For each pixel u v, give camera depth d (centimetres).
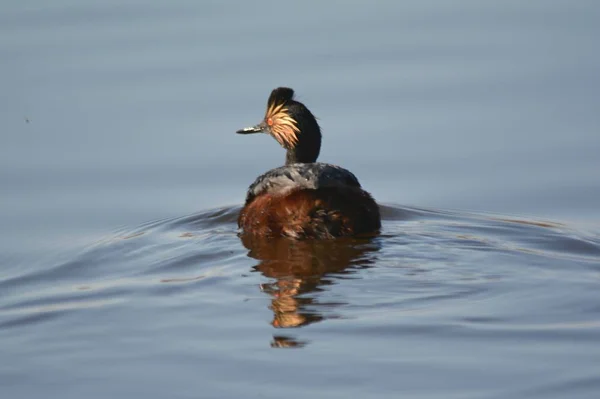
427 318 1362
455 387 1175
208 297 1468
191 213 1973
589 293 1447
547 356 1246
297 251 1650
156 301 1462
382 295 1447
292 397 1162
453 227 1811
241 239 1738
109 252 1727
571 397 1145
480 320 1355
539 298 1430
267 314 1395
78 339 1348
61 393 1203
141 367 1258
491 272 1541
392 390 1171
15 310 1461
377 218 1759
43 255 1755
